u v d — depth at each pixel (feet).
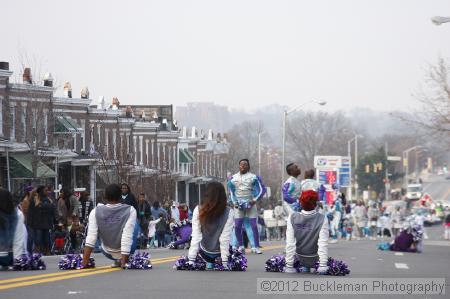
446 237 253.65
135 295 56.34
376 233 257.55
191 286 61.93
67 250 130.62
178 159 348.38
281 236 232.94
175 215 170.50
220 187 75.05
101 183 246.68
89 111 251.80
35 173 200.23
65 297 54.80
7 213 75.36
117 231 75.00
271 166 533.14
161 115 382.63
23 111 209.56
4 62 208.85
